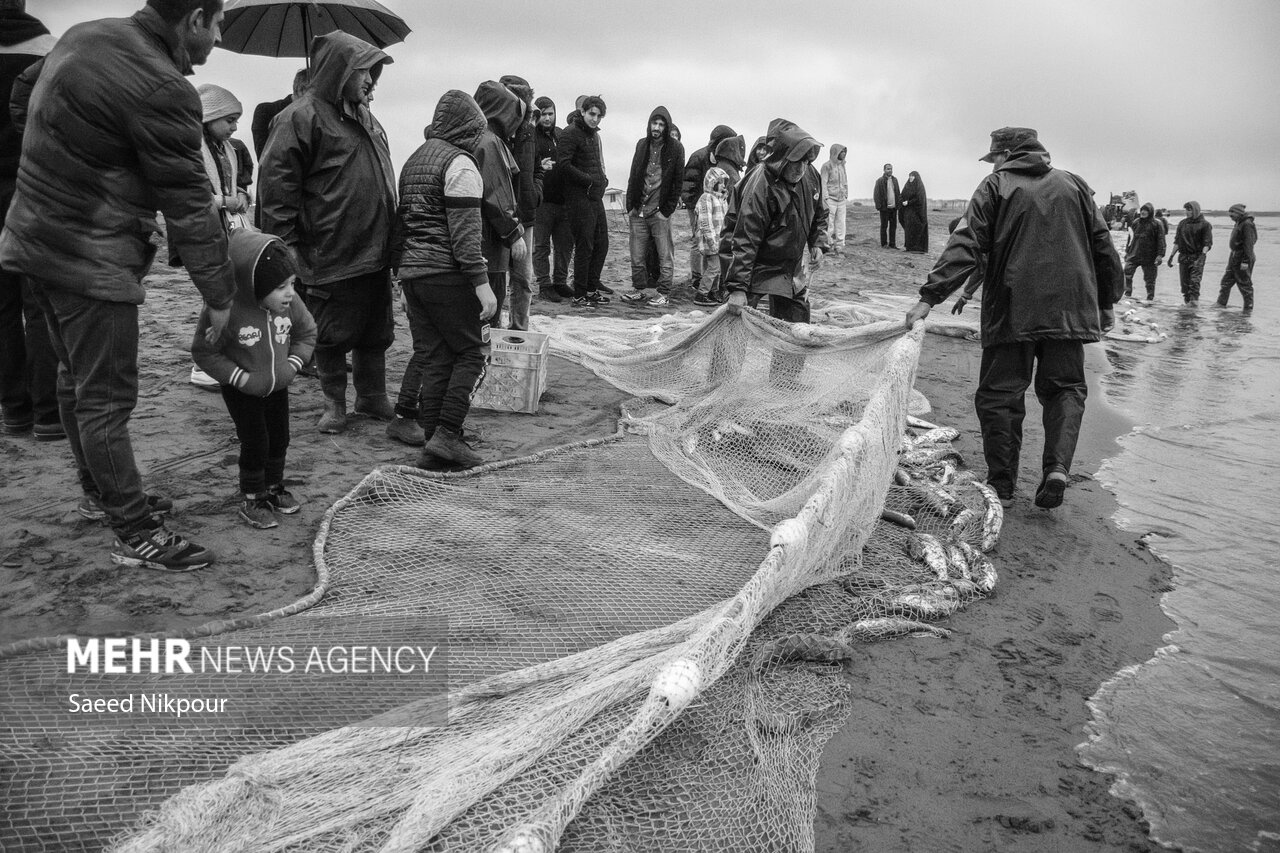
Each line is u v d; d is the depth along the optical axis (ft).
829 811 10.34
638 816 9.66
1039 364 20.30
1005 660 14.15
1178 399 35.01
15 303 18.58
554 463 20.56
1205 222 71.05
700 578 15.49
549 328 34.09
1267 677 14.30
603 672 11.51
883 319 42.93
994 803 10.77
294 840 8.56
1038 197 19.13
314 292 20.15
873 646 14.21
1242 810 11.07
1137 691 13.58
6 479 16.92
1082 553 18.69
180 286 36.96
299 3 22.67
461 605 13.92
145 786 9.37
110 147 12.32
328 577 14.15
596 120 40.04
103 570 13.82
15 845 8.45
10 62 17.33
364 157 19.67
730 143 42.37
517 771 9.59
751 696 12.01
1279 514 21.91
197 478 17.56
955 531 18.53
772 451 21.61
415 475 18.38
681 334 26.71
